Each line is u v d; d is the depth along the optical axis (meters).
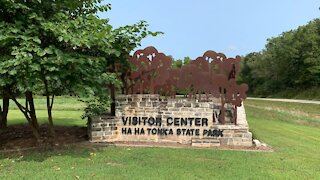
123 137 9.37
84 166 6.39
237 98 9.55
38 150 7.73
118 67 9.50
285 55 49.81
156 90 9.66
